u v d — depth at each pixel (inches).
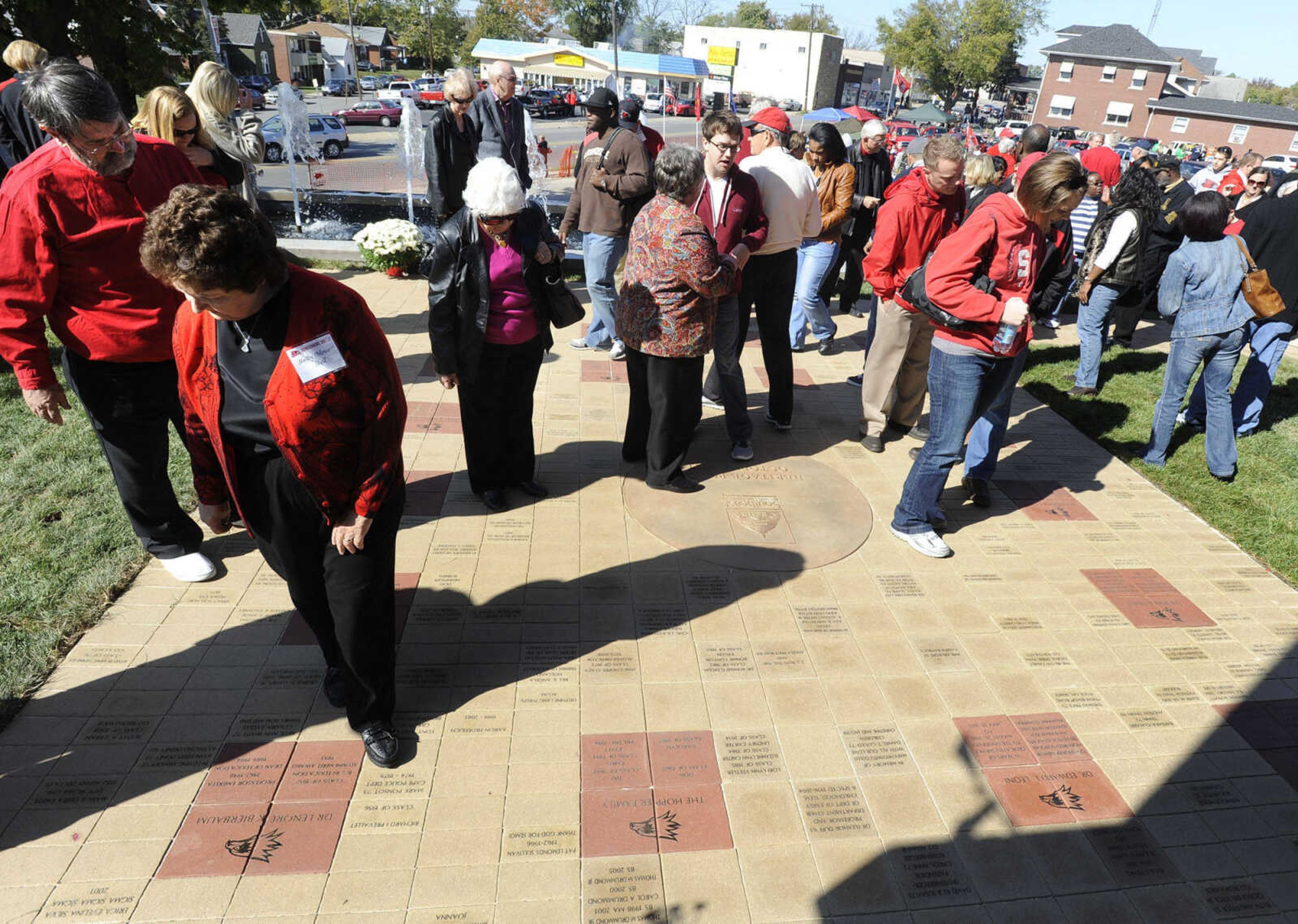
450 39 3068.4
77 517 134.4
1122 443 198.1
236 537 134.1
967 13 2347.4
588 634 115.5
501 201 117.4
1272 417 223.9
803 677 109.6
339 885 77.9
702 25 2074.3
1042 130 222.8
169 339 108.9
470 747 95.0
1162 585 136.6
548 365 220.7
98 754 90.9
